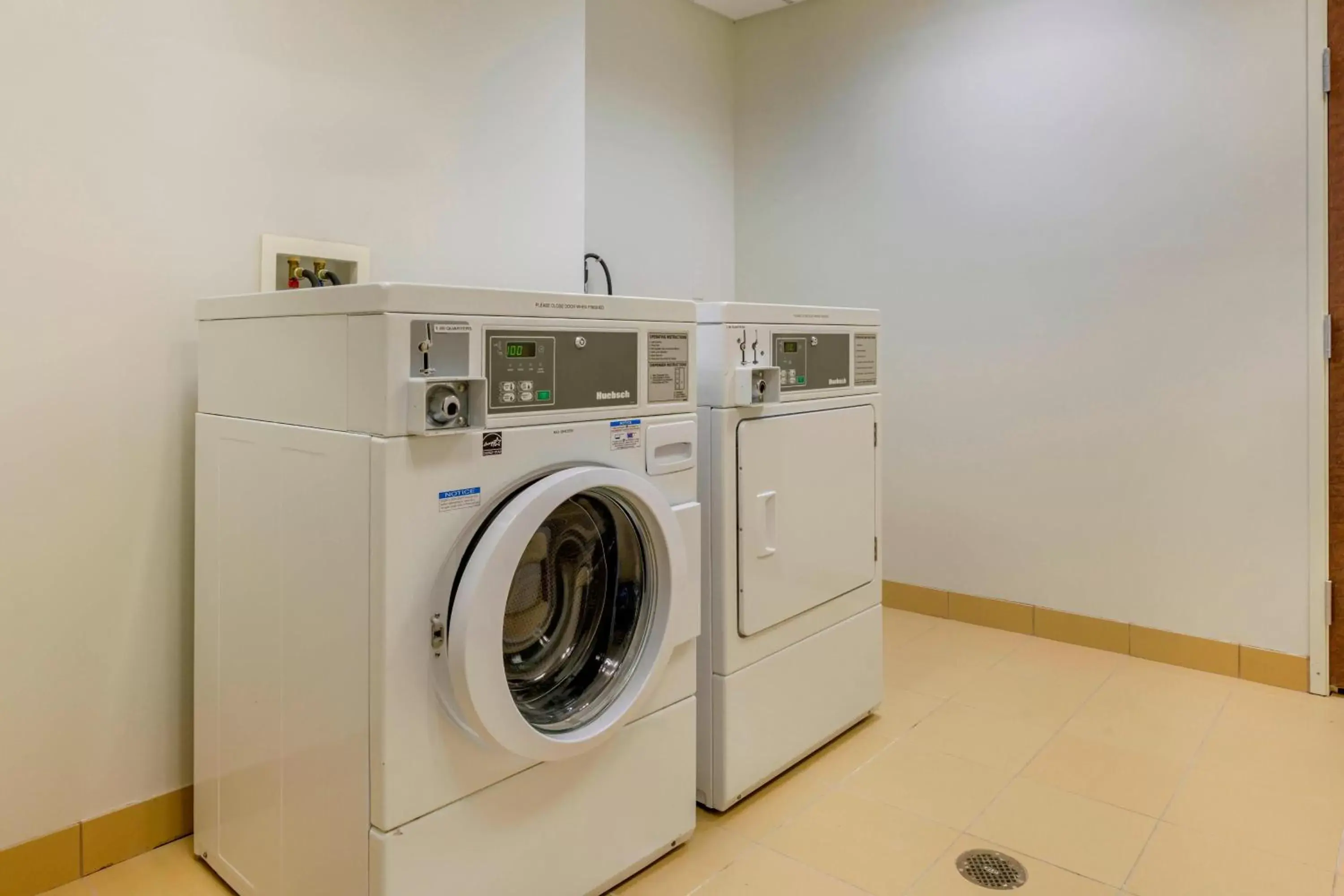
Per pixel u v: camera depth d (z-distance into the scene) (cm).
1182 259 272
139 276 170
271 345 145
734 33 382
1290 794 198
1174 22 269
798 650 209
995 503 317
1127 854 175
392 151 210
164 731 179
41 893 162
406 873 129
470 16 225
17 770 160
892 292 340
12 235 154
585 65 300
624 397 157
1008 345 311
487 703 130
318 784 138
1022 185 304
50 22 157
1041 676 272
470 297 131
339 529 131
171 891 164
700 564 173
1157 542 282
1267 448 260
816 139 359
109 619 170
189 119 175
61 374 161
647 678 159
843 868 172
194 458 179
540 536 150
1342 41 241
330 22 197
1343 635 251
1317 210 247
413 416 123
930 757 219
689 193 362
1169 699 253
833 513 220
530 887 146
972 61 314
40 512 160
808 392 210
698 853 177
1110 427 289
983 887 165
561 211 250
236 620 158
